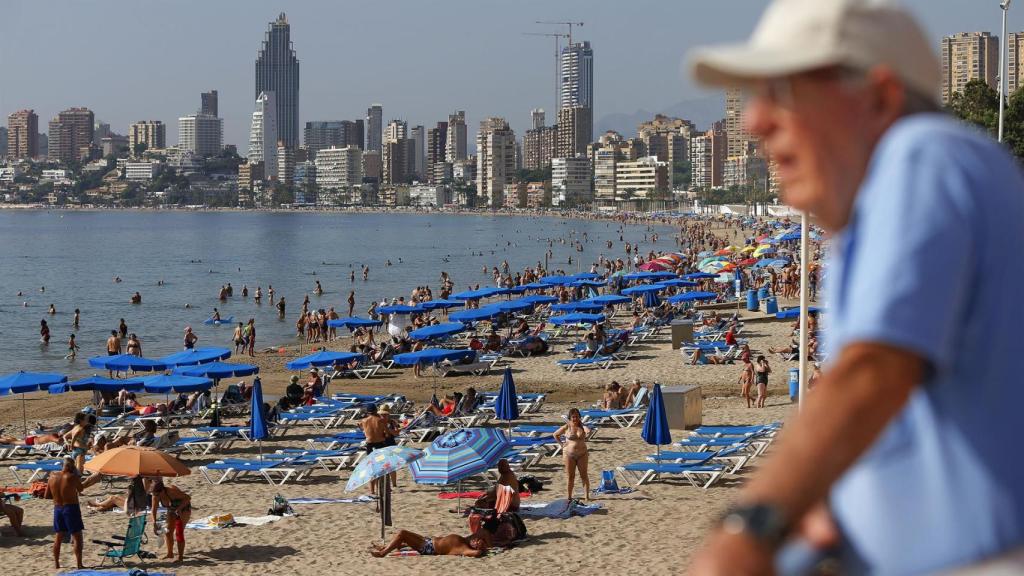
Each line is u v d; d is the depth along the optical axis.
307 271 153.00
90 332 86.25
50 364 70.25
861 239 1.84
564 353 60.03
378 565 22.92
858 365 1.70
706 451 31.81
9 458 37.31
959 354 1.76
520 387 50.59
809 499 1.65
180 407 44.47
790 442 1.71
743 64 1.91
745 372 42.59
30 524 27.45
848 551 1.81
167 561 23.80
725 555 1.64
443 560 23.03
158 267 161.88
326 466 33.19
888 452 1.79
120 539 24.92
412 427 39.22
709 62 1.94
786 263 92.06
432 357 51.16
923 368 1.70
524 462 31.58
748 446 30.27
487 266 162.62
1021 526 1.72
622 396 40.22
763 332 64.06
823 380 1.77
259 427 34.44
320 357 52.97
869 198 1.85
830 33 1.89
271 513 27.39
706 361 54.66
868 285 1.75
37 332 86.38
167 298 113.12
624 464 31.78
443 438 25.48
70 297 114.38
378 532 25.45
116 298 113.38
